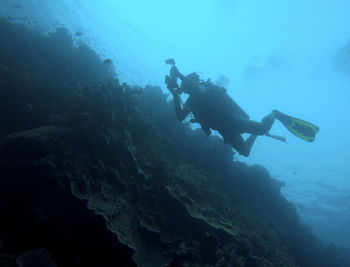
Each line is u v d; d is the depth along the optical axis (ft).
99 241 12.71
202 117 15.29
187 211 16.01
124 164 16.65
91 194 13.57
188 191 19.24
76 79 32.32
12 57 29.48
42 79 26.61
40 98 22.67
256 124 14.37
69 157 14.49
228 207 22.63
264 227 25.18
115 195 14.60
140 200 15.85
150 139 22.09
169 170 19.63
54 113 21.26
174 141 29.89
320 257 31.76
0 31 34.45
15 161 13.87
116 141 16.80
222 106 14.83
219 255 14.96
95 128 16.14
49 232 12.77
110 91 17.85
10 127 19.42
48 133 14.92
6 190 13.60
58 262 12.32
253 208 29.04
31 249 12.34
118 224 13.06
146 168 18.37
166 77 16.17
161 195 16.88
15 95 21.81
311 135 14.23
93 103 16.92
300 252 30.86
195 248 14.61
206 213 17.46
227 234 16.60
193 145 31.24
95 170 14.73
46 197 13.33
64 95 24.66
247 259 17.15
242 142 15.66
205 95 14.99
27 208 13.23
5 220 13.21
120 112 18.08
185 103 16.05
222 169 30.35
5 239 12.41
